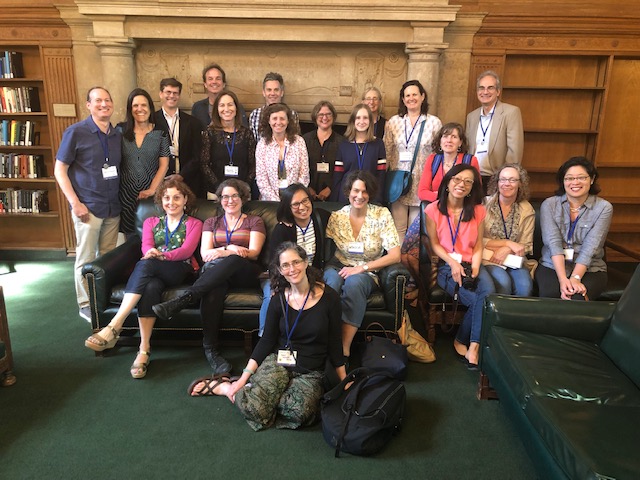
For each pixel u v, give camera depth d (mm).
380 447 2281
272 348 2686
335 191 4117
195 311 3121
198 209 3676
